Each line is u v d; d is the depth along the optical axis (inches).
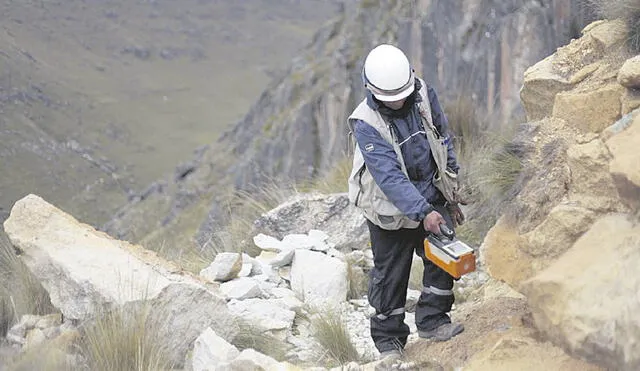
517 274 184.9
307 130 733.3
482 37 450.6
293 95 852.6
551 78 216.2
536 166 204.4
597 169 177.8
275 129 800.3
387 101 176.6
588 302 155.9
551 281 162.9
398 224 184.4
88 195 2391.7
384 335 201.0
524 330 180.4
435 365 179.9
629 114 180.2
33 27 5295.3
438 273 194.4
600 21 227.5
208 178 1106.7
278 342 220.4
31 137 3272.6
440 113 191.0
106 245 225.9
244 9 7490.2
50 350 196.5
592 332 152.6
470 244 271.6
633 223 165.2
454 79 482.3
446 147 189.0
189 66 6166.3
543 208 189.9
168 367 205.9
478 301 237.8
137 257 225.1
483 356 173.3
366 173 183.5
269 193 394.0
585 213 175.3
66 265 216.2
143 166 4001.0
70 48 5467.5
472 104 410.6
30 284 238.4
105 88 5142.7
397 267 192.7
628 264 154.5
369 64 177.2
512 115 386.3
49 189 2388.0
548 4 402.0
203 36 6766.7
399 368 180.2
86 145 3831.2
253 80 6161.4
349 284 260.7
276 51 6776.6
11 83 4045.3
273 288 257.0
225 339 213.6
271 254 285.0
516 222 193.5
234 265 256.8
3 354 199.8
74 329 213.0
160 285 210.7
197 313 210.7
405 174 181.8
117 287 207.8
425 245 181.3
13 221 233.1
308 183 411.2
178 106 5319.9
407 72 176.7
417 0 530.6
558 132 204.5
